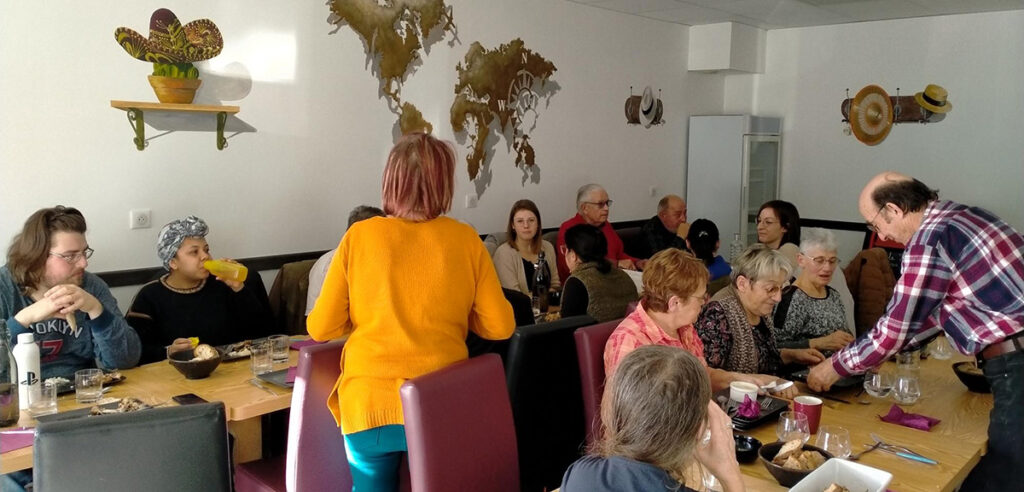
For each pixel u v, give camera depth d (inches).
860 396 95.7
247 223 156.0
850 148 262.5
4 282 94.7
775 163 274.7
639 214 255.8
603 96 235.1
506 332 80.8
